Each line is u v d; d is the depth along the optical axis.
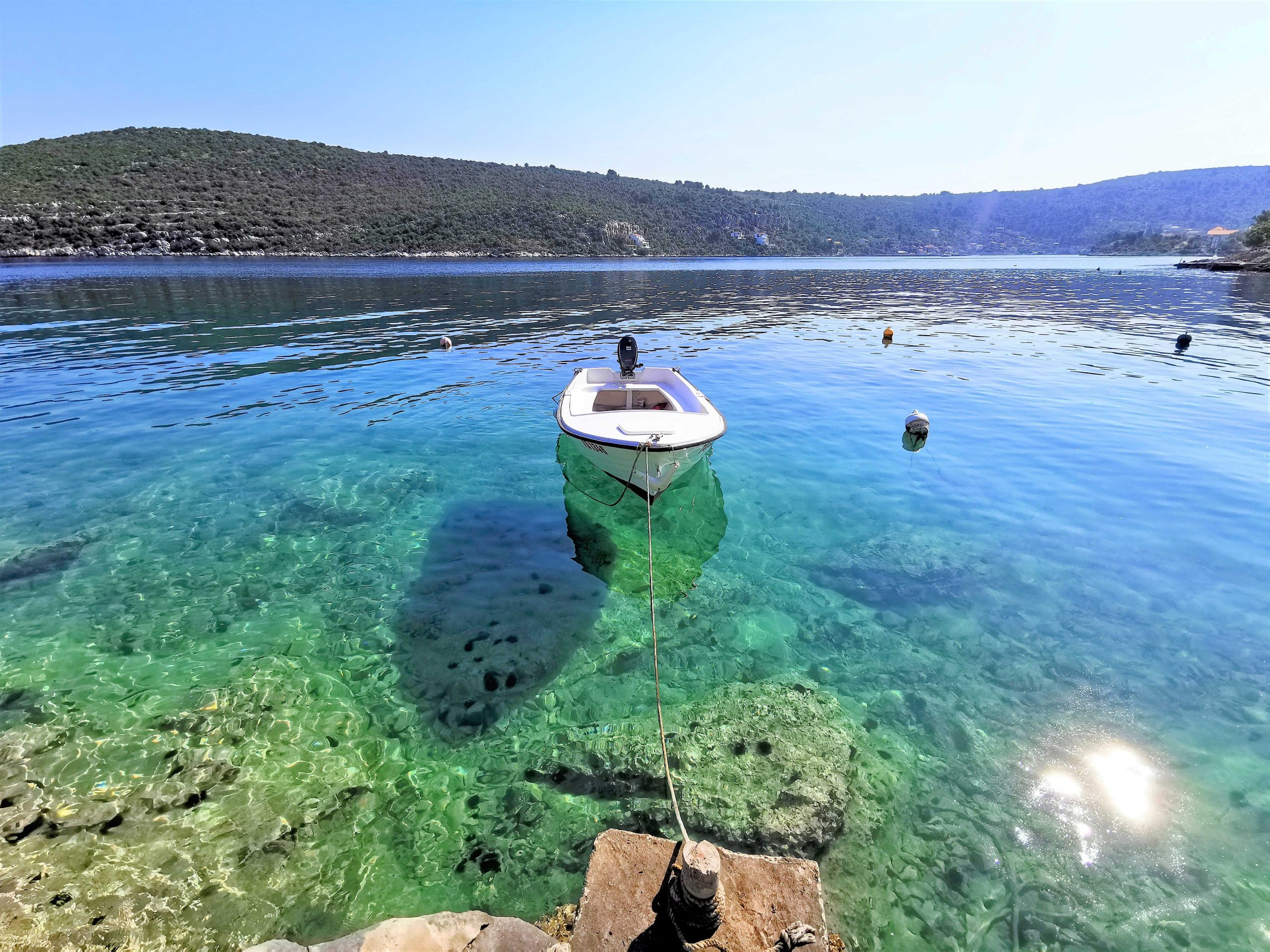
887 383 12.84
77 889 2.88
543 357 15.34
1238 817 3.39
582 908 2.67
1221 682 4.44
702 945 2.49
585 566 6.06
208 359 14.26
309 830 3.29
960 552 6.25
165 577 5.71
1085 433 9.58
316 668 4.59
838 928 2.86
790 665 4.72
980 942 2.81
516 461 8.54
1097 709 4.22
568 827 3.36
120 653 4.68
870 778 3.68
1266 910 2.91
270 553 6.16
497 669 4.62
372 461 8.47
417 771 3.71
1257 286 36.66
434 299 28.05
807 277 50.66
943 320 22.75
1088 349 16.52
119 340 16.53
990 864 3.17
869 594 5.62
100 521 6.68
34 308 22.34
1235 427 9.75
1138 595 5.50
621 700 4.33
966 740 3.98
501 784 3.62
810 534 6.67
